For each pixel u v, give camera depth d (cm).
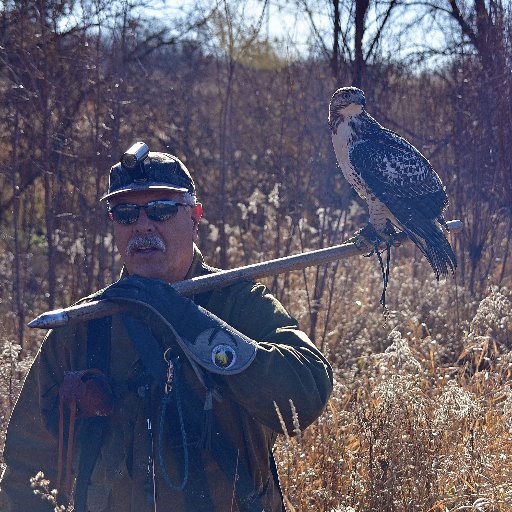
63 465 297
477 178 819
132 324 275
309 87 843
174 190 291
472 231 820
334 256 332
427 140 867
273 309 296
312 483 378
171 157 302
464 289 754
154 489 271
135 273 299
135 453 278
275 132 909
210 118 1001
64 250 745
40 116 698
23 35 677
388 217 495
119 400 282
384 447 371
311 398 273
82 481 279
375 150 489
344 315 714
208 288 296
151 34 950
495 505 339
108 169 704
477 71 838
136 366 281
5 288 777
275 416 269
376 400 428
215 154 958
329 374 289
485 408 438
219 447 275
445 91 884
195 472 275
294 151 908
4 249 905
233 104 977
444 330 679
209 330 263
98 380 280
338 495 368
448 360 627
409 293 750
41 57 688
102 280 697
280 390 266
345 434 416
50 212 688
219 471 280
